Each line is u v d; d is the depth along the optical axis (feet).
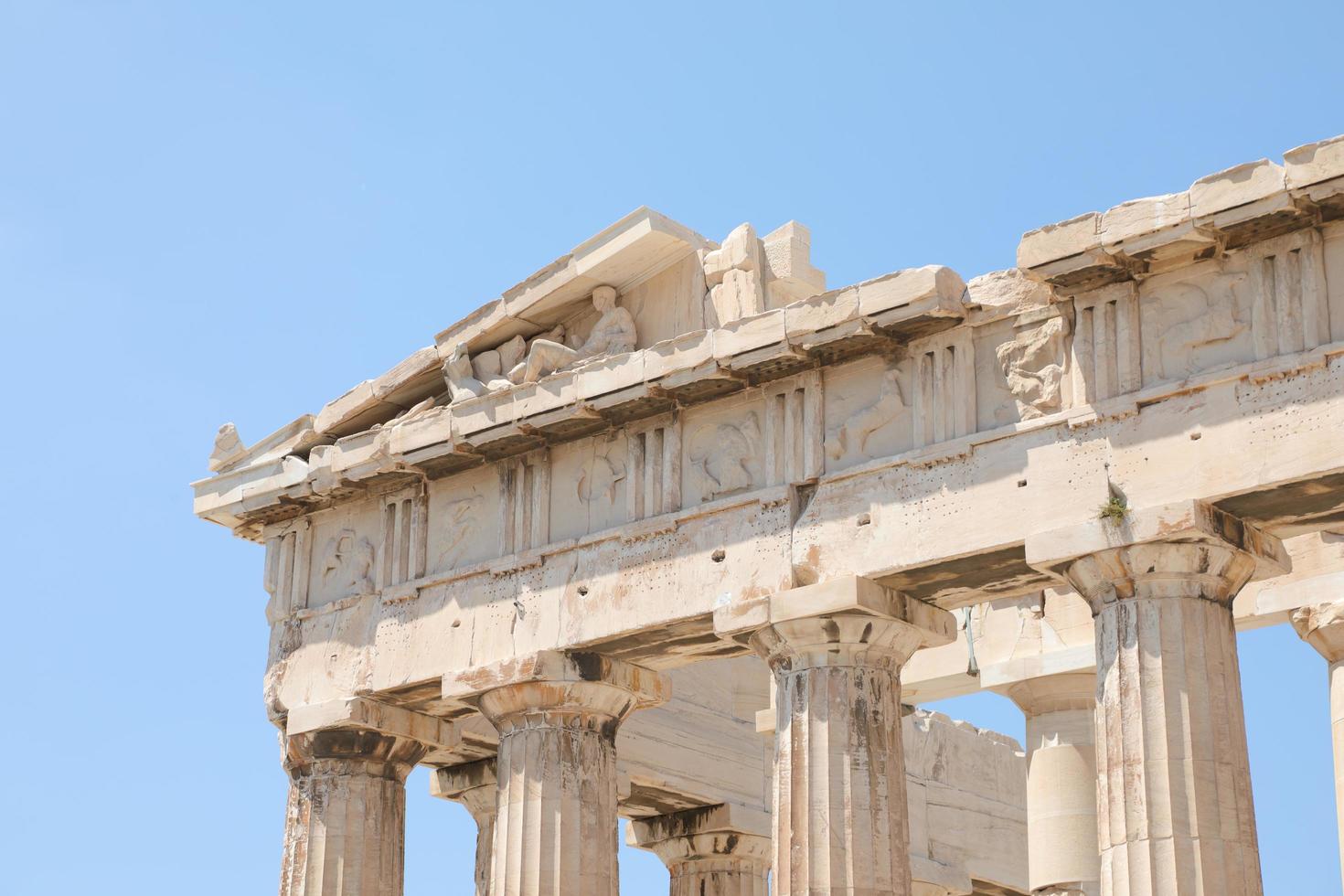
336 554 150.61
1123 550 116.26
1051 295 121.90
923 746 186.19
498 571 140.15
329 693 146.72
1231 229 115.34
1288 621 144.15
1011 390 122.62
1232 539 116.06
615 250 138.31
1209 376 115.65
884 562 123.95
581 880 134.82
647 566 133.39
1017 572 123.95
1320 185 111.34
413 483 147.02
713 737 167.12
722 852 167.32
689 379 131.64
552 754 136.56
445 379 146.10
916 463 124.16
